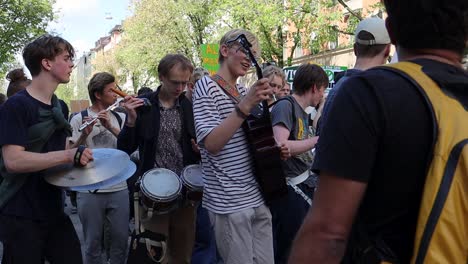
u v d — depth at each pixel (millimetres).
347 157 1278
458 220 1190
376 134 1272
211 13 27281
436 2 1320
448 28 1333
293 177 3961
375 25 3172
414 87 1286
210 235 4395
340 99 1328
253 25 21281
